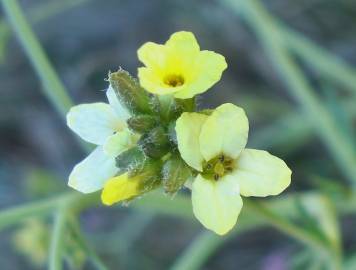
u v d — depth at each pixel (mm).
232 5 131
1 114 176
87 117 68
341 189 110
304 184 153
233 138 63
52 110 177
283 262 153
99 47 174
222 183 63
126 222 158
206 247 113
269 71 166
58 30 174
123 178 63
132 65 174
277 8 167
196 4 166
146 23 174
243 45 167
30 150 180
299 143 148
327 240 95
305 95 121
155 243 165
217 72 61
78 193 93
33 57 95
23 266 171
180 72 64
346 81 132
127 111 67
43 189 155
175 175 65
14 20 96
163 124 67
